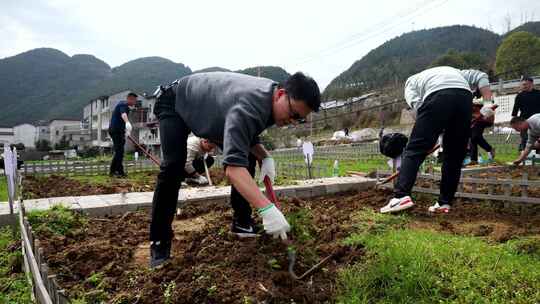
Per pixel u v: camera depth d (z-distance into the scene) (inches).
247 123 101.6
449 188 173.0
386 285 104.8
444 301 95.5
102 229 171.8
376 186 241.0
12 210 183.6
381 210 171.8
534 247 121.6
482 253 116.1
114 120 406.6
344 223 164.2
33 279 104.2
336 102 2022.6
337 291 104.0
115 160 424.5
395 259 110.7
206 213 205.8
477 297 95.3
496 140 607.5
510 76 1428.4
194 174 310.5
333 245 133.7
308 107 102.6
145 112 1695.4
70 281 117.3
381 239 131.0
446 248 119.2
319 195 246.1
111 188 335.9
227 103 107.3
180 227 178.4
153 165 533.6
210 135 114.8
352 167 491.5
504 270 105.2
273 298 99.8
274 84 109.5
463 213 177.9
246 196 98.5
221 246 135.9
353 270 113.0
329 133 1831.9
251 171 147.2
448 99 158.2
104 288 110.3
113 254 134.3
